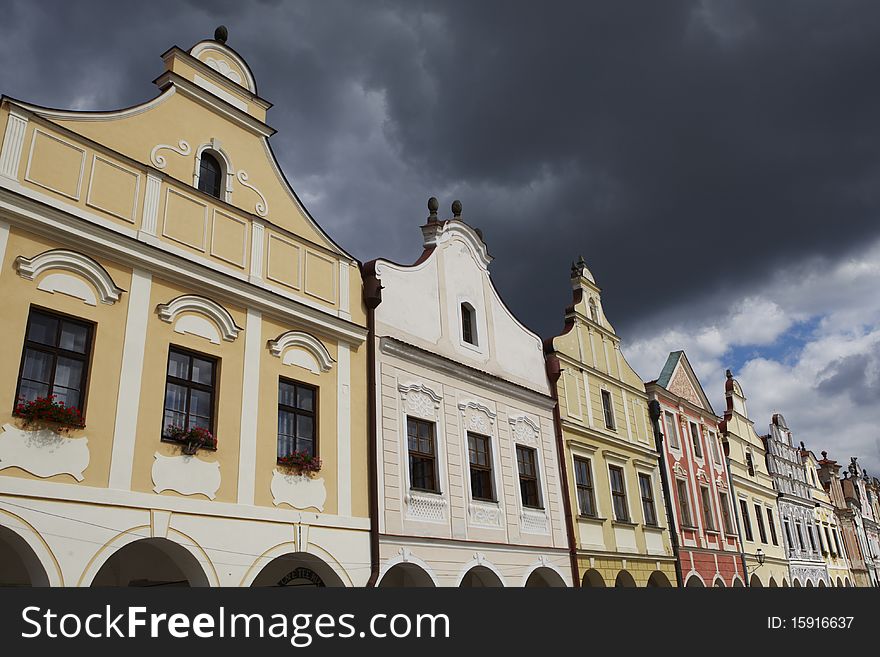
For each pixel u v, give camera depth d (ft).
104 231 45.47
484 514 68.59
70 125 46.73
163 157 51.96
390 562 57.47
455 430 68.90
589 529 82.48
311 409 56.13
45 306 42.06
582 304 97.66
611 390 97.60
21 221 42.09
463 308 77.30
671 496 101.86
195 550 45.06
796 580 142.92
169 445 45.65
